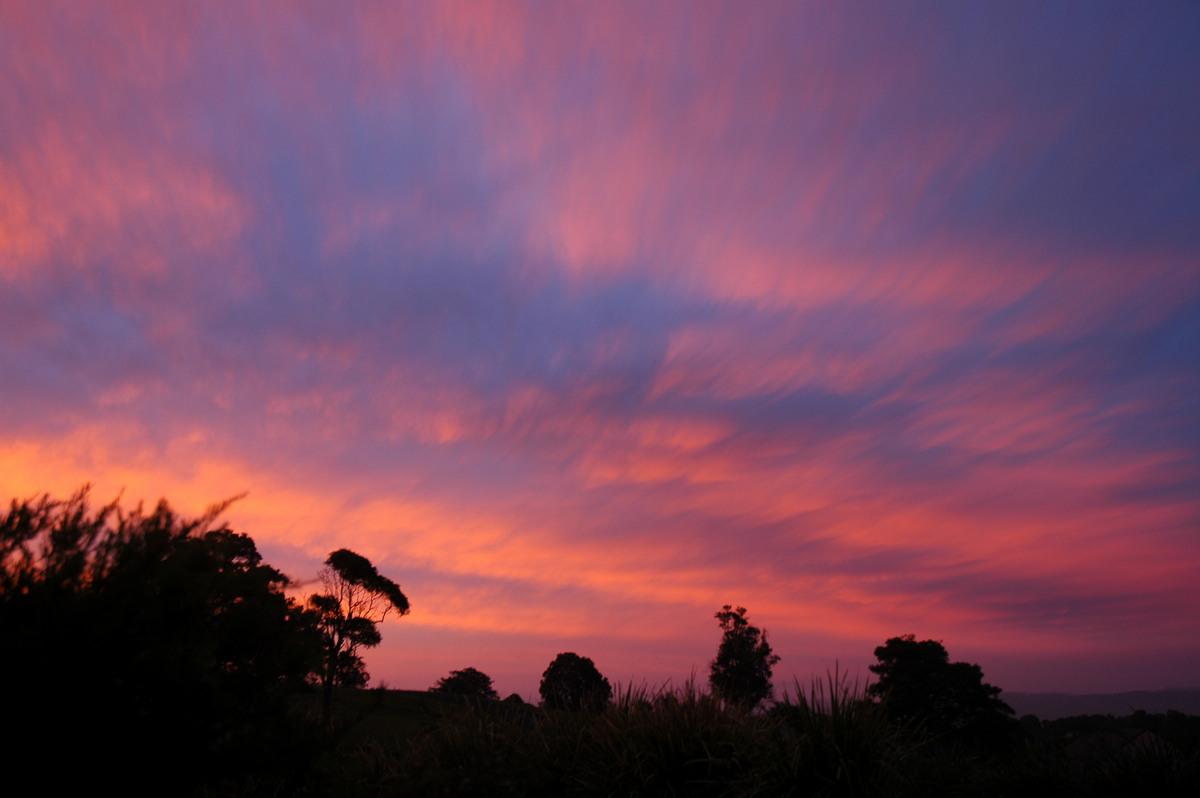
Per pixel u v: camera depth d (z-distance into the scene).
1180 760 5.21
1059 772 5.46
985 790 5.43
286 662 4.41
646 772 5.50
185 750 3.59
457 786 5.09
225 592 4.51
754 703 6.28
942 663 21.58
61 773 3.31
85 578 3.76
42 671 3.29
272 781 4.87
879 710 5.72
